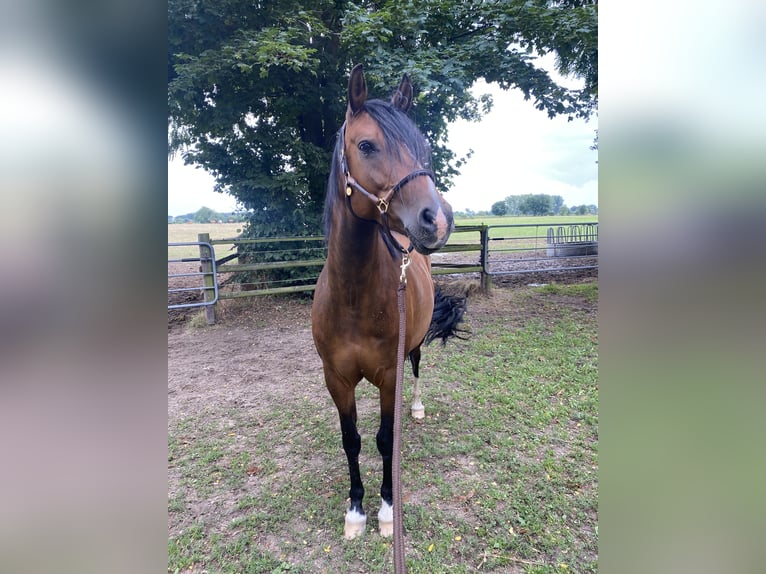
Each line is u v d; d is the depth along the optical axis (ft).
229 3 19.16
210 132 21.74
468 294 23.72
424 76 17.75
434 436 9.49
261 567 6.19
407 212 4.54
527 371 13.19
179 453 9.27
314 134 24.66
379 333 5.99
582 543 6.41
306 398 12.05
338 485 8.01
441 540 6.51
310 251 24.03
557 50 21.48
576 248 36.60
